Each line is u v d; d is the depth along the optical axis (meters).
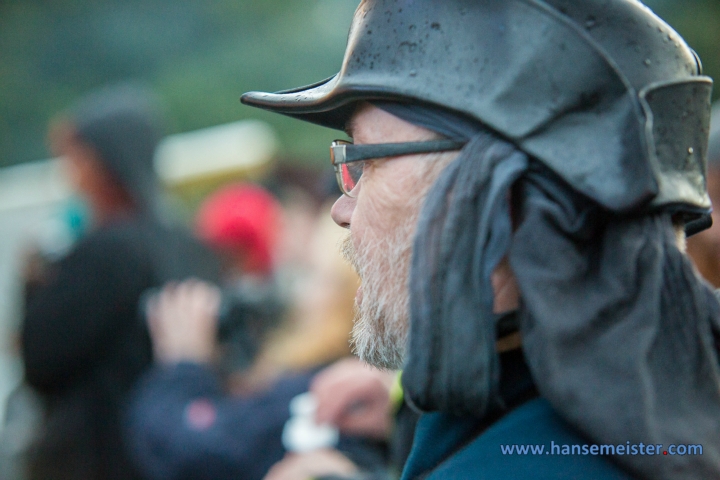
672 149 1.57
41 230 6.15
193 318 4.22
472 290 1.49
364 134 1.75
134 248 5.02
